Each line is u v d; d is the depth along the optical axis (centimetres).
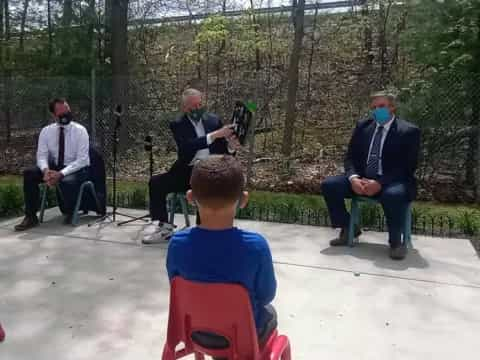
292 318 315
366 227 529
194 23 1154
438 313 323
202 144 450
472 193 672
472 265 411
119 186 749
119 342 285
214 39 995
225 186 182
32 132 893
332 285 368
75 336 292
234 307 183
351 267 405
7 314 320
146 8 1106
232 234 187
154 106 851
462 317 318
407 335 295
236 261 182
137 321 311
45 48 1020
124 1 984
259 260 186
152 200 474
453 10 662
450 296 350
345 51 1040
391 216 423
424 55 691
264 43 1034
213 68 1047
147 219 556
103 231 508
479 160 653
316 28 1097
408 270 399
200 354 216
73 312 323
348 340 289
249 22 1041
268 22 1080
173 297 194
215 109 812
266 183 751
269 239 482
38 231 507
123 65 994
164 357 202
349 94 867
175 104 862
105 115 845
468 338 292
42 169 514
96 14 1005
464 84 652
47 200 615
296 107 877
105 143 847
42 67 1019
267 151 841
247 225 533
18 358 268
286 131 806
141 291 357
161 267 405
